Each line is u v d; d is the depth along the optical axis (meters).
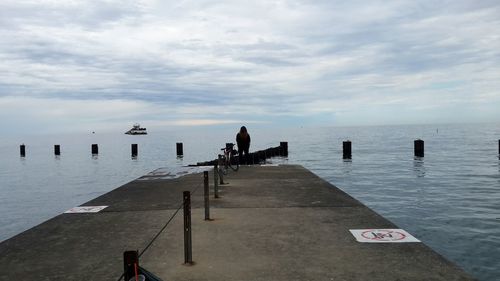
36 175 36.66
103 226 7.18
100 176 35.44
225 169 14.30
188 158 57.06
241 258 5.27
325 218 7.40
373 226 6.79
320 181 12.30
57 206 21.03
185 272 4.80
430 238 12.12
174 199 9.73
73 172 39.19
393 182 25.11
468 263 10.02
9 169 43.06
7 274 4.93
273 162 42.12
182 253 5.52
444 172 30.03
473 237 12.14
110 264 5.19
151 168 42.69
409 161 40.28
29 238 6.48
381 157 46.31
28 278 4.79
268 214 7.82
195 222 7.28
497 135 125.94
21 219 17.88
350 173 30.73
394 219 14.59
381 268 4.84
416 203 17.70
